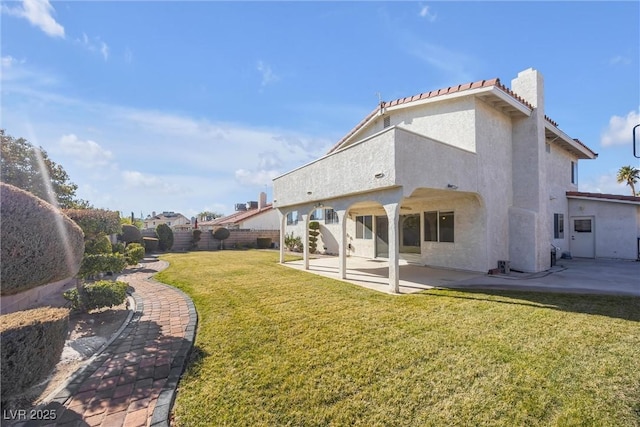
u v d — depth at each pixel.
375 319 7.15
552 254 16.19
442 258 15.12
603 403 3.84
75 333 6.63
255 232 35.50
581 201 19.98
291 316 7.45
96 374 4.67
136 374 4.68
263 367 4.84
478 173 12.84
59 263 5.32
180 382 4.43
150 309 8.27
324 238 25.69
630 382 4.30
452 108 13.40
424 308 8.02
